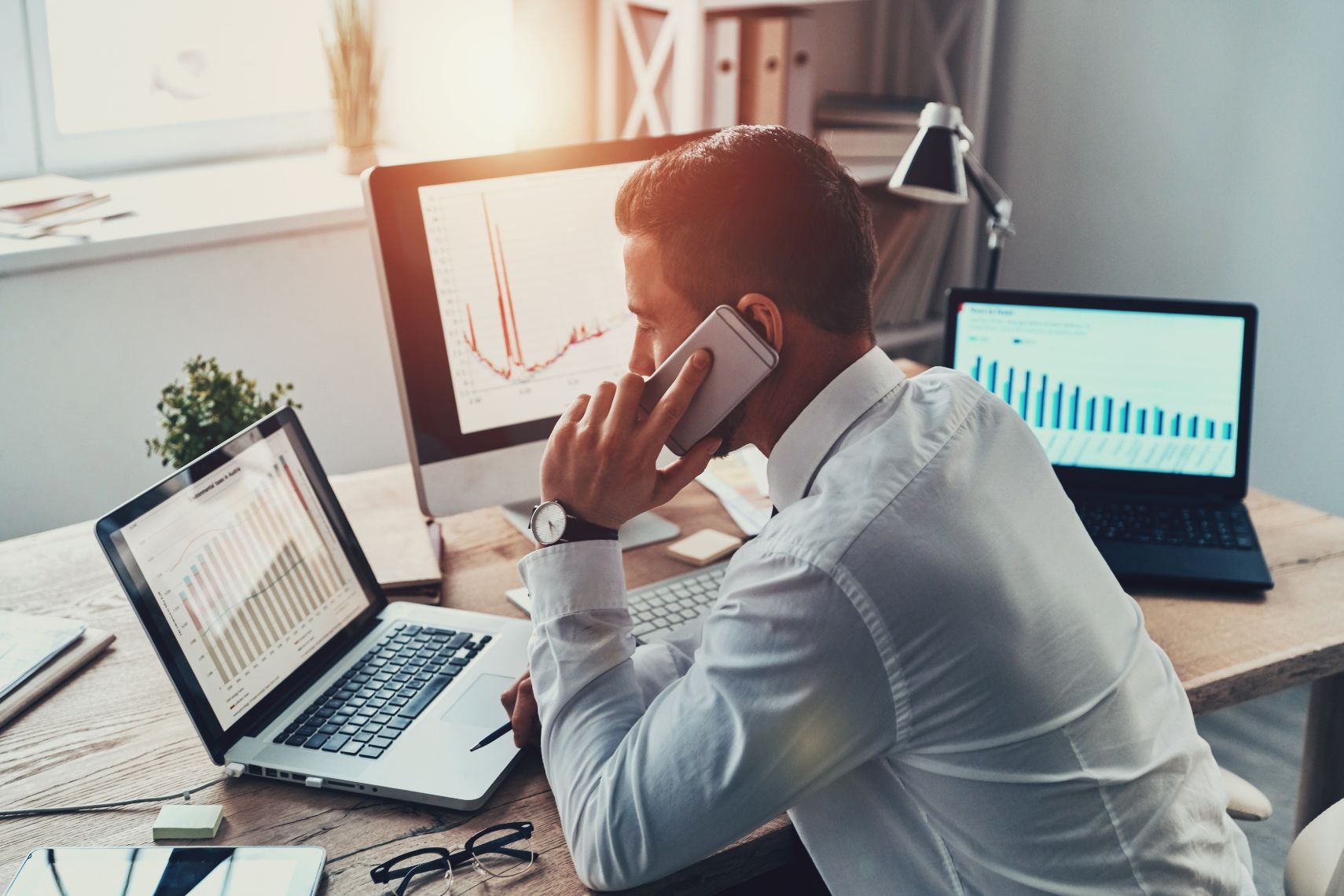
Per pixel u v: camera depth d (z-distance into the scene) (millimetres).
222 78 2416
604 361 1453
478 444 1383
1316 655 1181
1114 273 2516
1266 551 1375
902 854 870
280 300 2213
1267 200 2189
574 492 952
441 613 1212
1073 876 820
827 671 779
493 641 1160
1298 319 2195
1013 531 839
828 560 782
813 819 902
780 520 847
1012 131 2688
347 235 2236
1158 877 836
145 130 2357
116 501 2176
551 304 1403
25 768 995
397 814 944
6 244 1954
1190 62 2268
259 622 1058
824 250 861
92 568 1333
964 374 966
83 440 2104
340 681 1089
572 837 868
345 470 2406
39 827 922
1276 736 2168
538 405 1417
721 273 882
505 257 1365
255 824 928
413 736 1013
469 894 866
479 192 1339
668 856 819
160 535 985
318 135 2555
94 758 1010
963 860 847
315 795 965
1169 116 2330
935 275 2689
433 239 1317
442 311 1335
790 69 2229
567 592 942
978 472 853
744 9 2236
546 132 2475
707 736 801
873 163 2506
